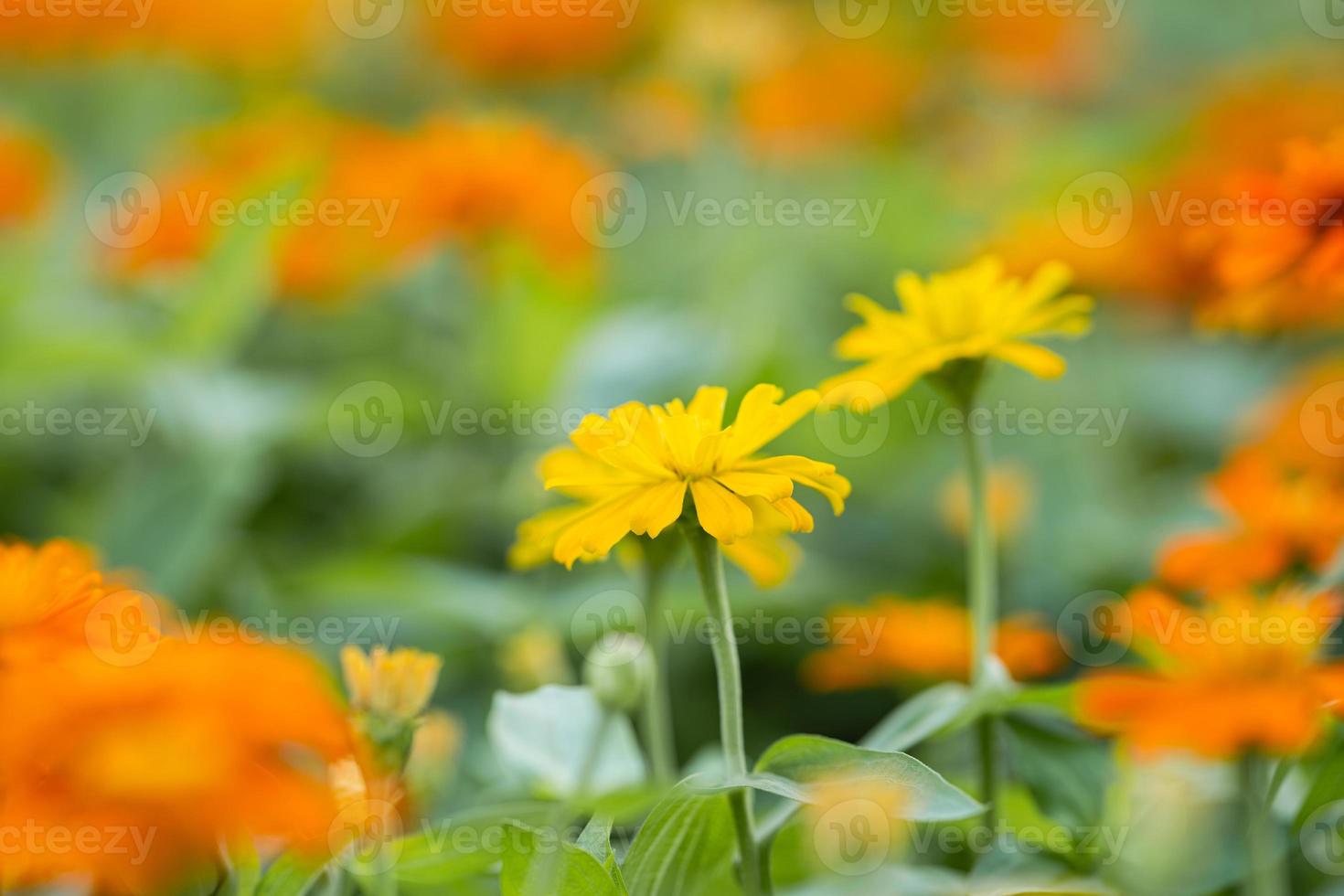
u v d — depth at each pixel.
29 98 2.47
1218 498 1.46
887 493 1.95
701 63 2.42
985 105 2.82
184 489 1.66
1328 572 1.42
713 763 1.49
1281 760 1.37
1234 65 2.91
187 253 1.92
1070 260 2.01
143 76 2.50
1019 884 1.39
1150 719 1.36
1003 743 1.41
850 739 1.66
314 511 1.93
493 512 1.82
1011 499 1.76
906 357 1.41
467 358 1.96
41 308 1.86
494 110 2.60
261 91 2.63
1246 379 2.12
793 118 2.41
